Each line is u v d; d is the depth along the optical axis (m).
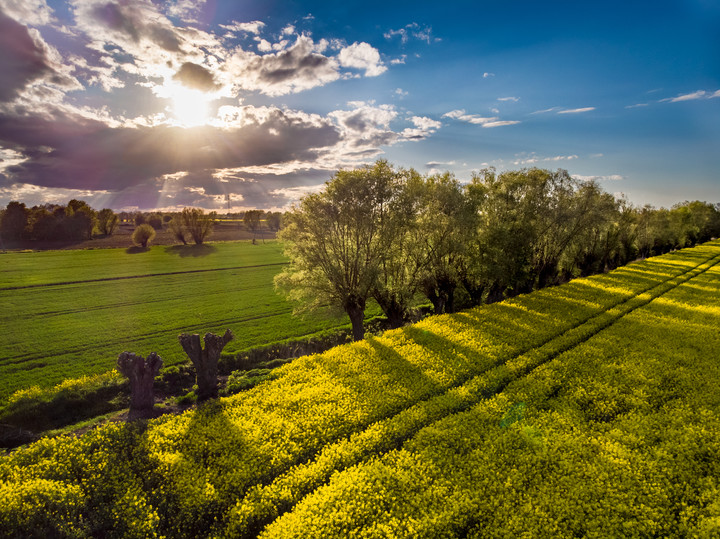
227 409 18.31
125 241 131.75
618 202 53.00
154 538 11.05
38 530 11.11
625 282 45.22
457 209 34.81
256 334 39.66
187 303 52.00
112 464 14.24
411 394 18.70
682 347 23.94
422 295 39.62
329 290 32.31
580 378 19.75
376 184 31.08
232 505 12.37
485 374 20.53
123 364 22.11
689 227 98.44
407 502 11.59
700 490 11.92
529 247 42.50
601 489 11.66
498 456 13.44
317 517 10.94
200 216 121.19
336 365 22.84
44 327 40.91
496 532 10.26
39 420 22.38
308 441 15.34
